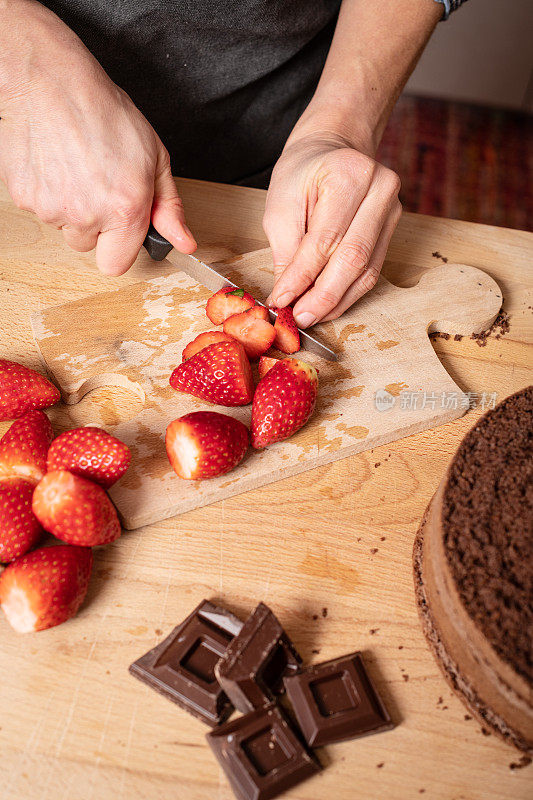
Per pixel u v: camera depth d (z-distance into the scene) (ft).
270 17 2.29
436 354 2.01
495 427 1.65
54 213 2.00
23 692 1.56
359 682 1.55
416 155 5.27
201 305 2.07
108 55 2.25
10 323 2.05
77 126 1.94
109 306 2.06
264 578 1.69
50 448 1.72
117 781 1.48
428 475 1.83
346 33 2.26
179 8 2.20
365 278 2.01
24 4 1.97
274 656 1.57
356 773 1.50
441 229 2.29
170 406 1.90
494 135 5.53
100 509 1.64
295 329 1.95
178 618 1.64
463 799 1.48
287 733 1.50
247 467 1.80
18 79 1.93
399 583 1.69
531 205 4.97
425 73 5.68
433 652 1.61
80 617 1.64
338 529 1.75
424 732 1.54
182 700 1.54
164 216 2.02
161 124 2.43
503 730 1.52
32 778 1.48
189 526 1.75
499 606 1.47
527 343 2.06
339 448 1.83
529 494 1.56
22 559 1.61
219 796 1.47
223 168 2.60
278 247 2.07
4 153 2.00
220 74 2.37
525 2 5.07
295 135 2.18
